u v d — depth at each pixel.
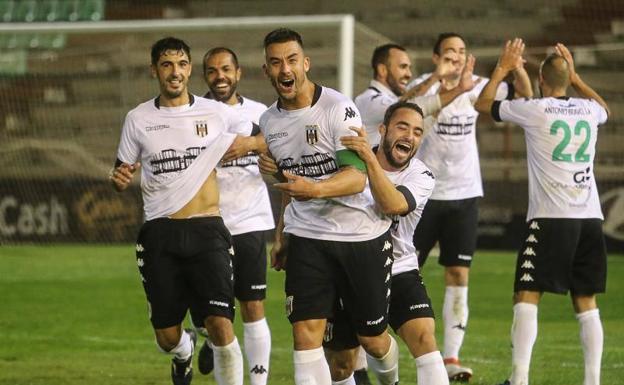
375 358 13.26
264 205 17.38
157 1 58.78
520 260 16.27
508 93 19.55
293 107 12.70
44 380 18.48
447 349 19.05
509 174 46.56
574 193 16.05
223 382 14.76
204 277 14.52
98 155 52.12
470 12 56.06
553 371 19.12
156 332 14.98
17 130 52.78
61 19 58.38
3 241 47.81
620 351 21.50
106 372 19.31
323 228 12.69
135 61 54.53
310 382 12.55
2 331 24.77
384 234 12.79
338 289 12.89
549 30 54.66
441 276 35.47
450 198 19.97
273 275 35.94
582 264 16.33
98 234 47.03
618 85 51.34
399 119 12.96
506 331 24.64
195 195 14.64
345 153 12.27
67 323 26.02
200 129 14.68
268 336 17.08
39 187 48.78
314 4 58.03
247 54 53.34
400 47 19.50
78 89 54.19
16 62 54.47
